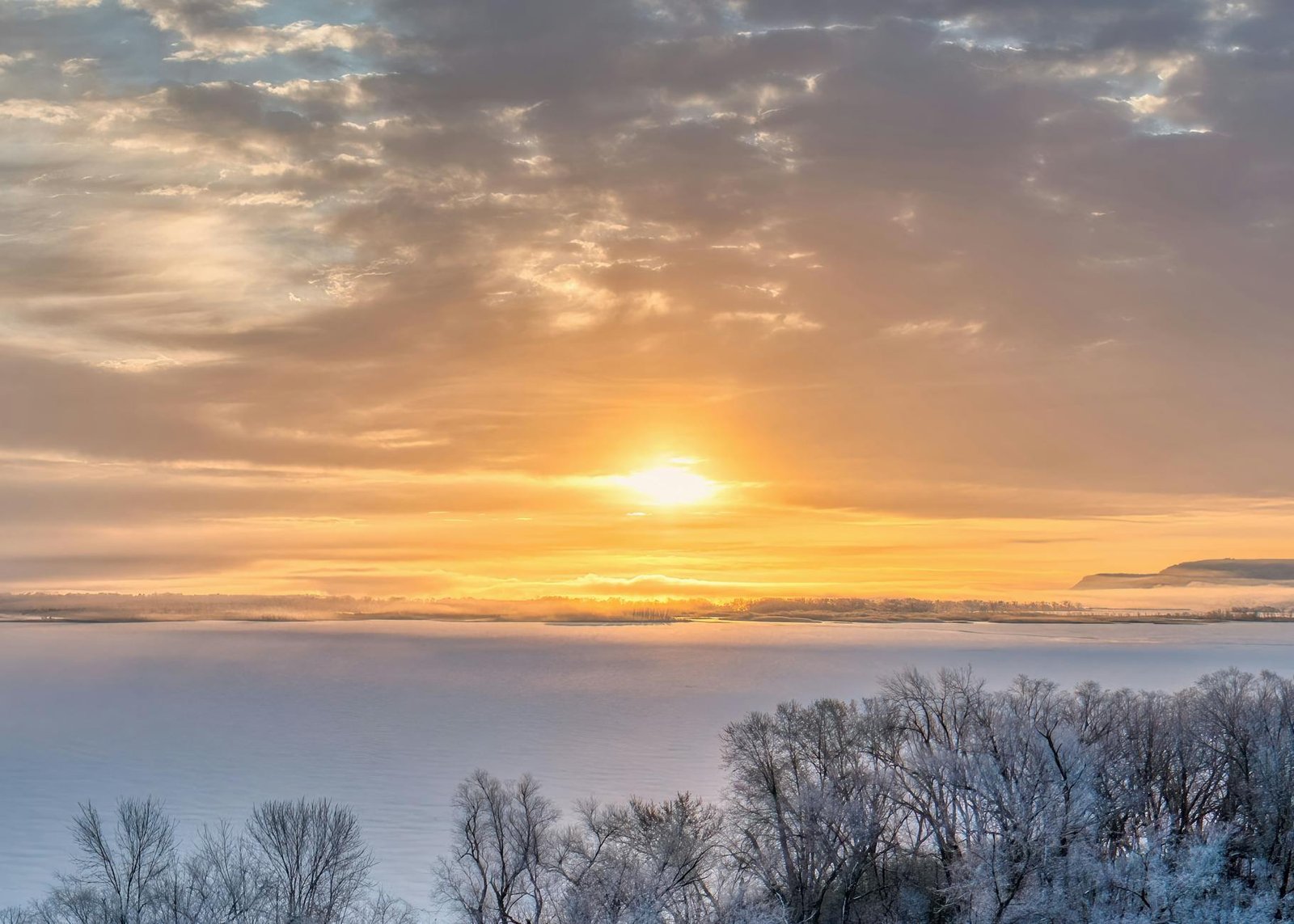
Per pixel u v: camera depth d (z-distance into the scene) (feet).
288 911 172.65
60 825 404.77
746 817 195.72
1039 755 184.03
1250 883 188.24
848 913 183.11
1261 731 206.90
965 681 352.08
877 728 210.79
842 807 183.62
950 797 193.16
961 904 172.86
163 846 227.81
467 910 180.86
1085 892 169.17
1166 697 248.11
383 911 204.33
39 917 189.26
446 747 590.14
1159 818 203.00
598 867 177.17
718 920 164.86
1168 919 165.27
